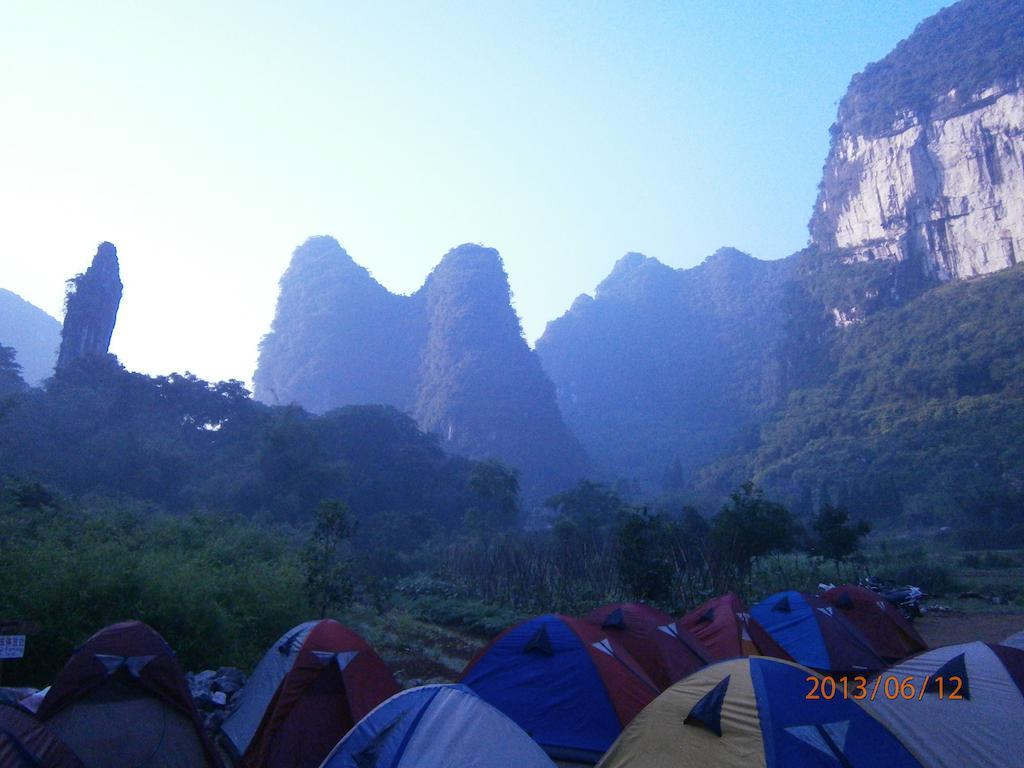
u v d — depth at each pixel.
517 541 35.41
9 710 5.25
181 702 6.56
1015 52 124.44
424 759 5.25
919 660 7.57
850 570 30.52
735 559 20.62
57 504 18.61
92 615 9.52
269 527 25.53
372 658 7.82
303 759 7.06
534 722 8.09
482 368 135.50
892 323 122.56
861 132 145.75
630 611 10.35
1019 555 51.03
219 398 68.00
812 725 5.68
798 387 132.50
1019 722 6.35
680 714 6.18
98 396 59.03
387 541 46.81
